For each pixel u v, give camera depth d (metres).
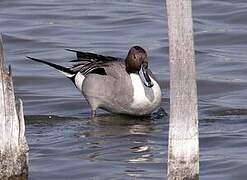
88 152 13.16
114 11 24.52
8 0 25.83
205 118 15.34
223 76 18.42
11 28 22.80
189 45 9.76
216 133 14.13
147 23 23.22
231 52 20.70
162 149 13.34
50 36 22.20
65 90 17.72
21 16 24.08
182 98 9.91
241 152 13.02
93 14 24.22
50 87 17.94
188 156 10.09
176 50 9.77
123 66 15.59
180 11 9.63
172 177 10.17
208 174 12.01
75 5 25.41
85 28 22.92
